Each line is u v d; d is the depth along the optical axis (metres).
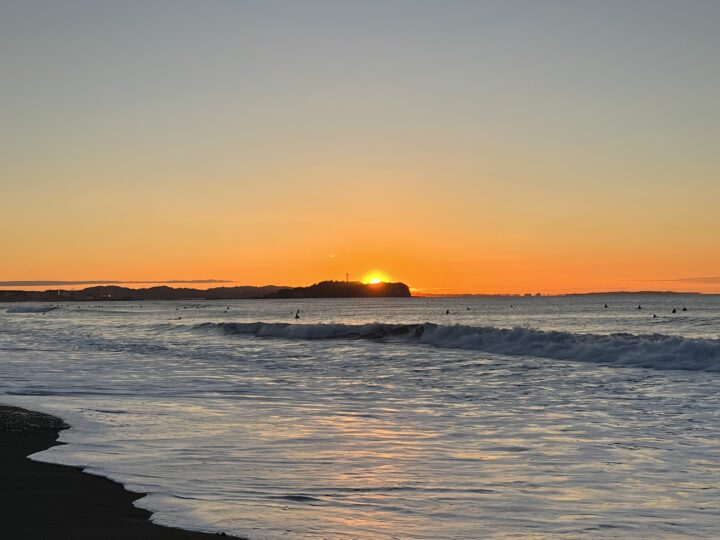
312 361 25.91
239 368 23.52
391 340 35.75
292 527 6.76
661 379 18.91
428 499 7.82
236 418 13.37
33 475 8.82
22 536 6.38
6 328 60.62
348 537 6.49
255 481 8.56
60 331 53.09
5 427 12.30
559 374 20.55
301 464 9.51
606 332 50.53
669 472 9.10
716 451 10.37
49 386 18.58
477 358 25.91
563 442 11.06
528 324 65.19
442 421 13.12
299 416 13.68
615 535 6.61
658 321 70.06
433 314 108.50
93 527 6.68
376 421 13.06
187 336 43.59
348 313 117.00
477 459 9.87
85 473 8.93
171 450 10.39
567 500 7.82
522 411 14.30
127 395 16.83
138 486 8.28
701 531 6.72
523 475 8.94
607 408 14.52
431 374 21.30
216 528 6.70
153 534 6.48
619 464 9.56
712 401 15.19
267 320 84.00
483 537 6.54
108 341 39.12
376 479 8.70
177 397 16.47
